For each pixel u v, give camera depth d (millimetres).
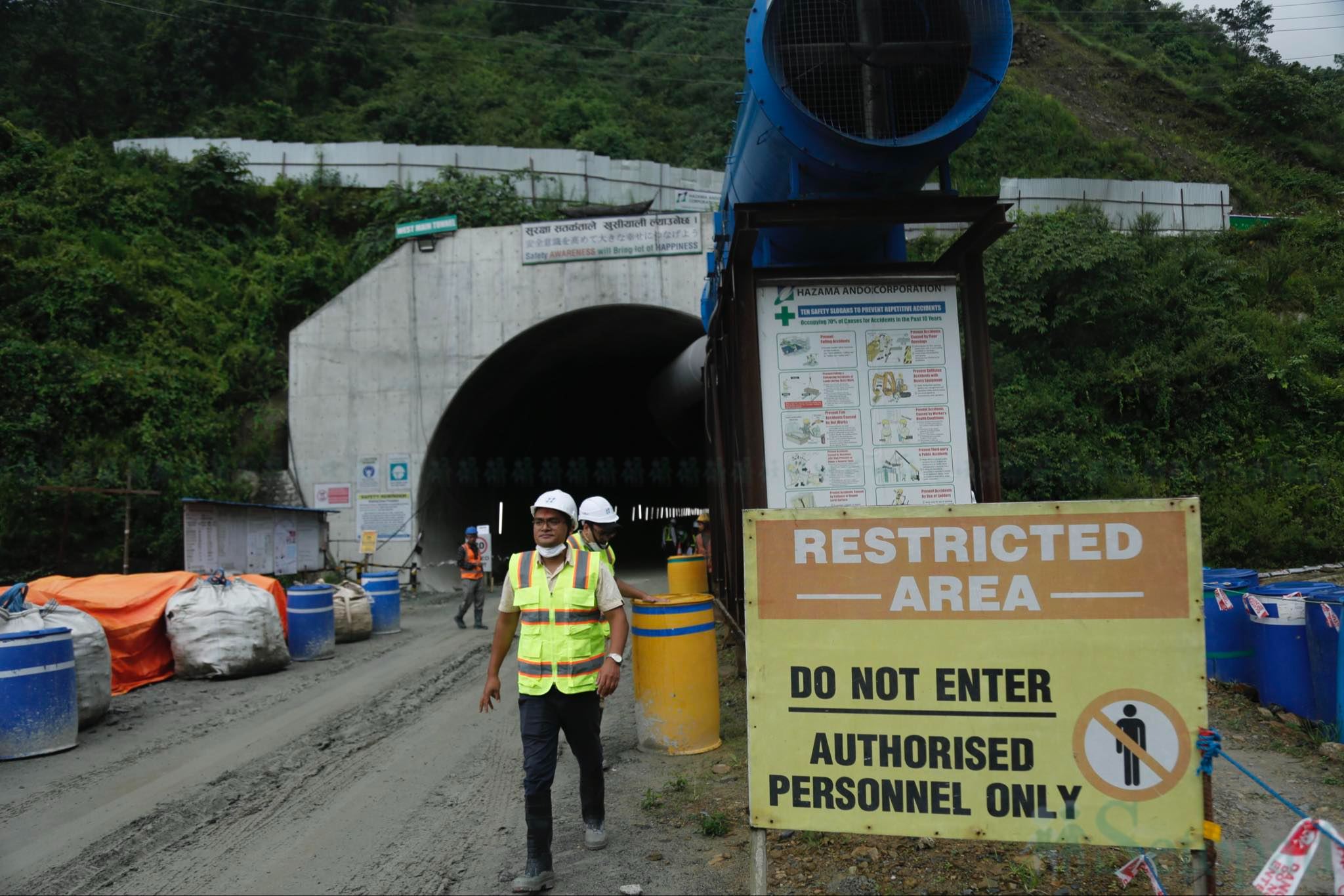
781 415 6324
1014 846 3980
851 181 6012
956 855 3916
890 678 3189
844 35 5855
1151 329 22297
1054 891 3541
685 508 46719
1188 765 2986
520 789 5402
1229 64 51781
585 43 61344
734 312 7238
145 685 8789
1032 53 47594
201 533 14422
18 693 6180
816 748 3223
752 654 3275
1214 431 20656
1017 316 21891
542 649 4012
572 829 4637
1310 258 25844
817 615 3246
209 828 4773
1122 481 19859
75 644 6938
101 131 38375
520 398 27891
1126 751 3029
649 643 6121
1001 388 21500
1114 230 25375
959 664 3148
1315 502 18359
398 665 10117
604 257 21641
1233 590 7133
